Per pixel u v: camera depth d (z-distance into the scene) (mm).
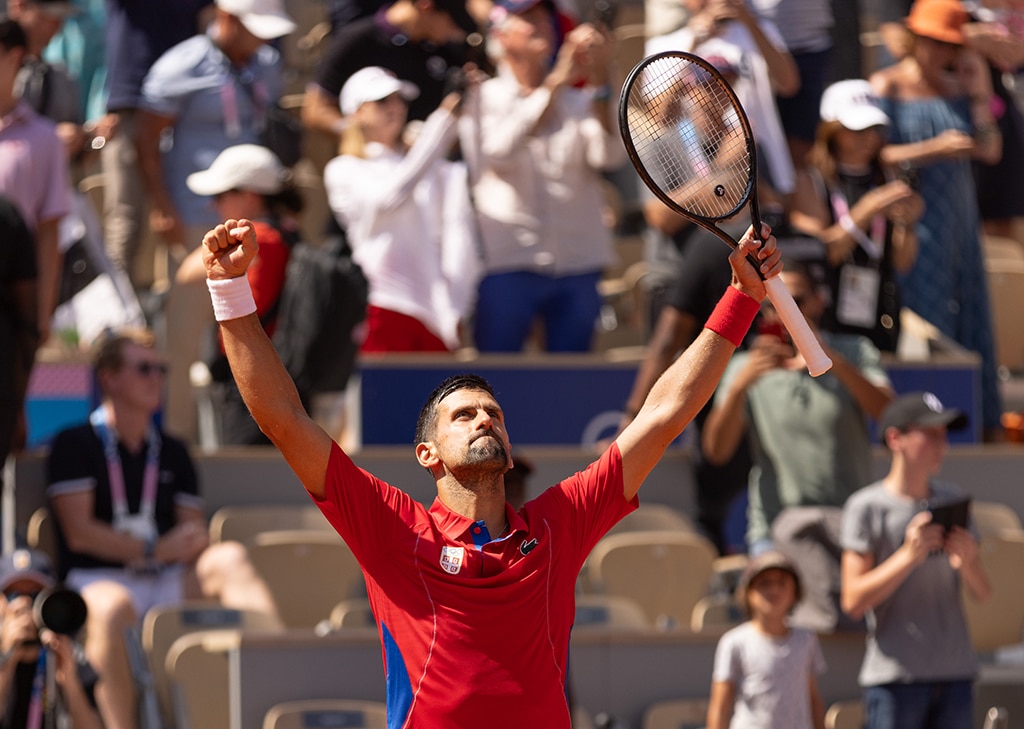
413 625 13453
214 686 24562
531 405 32562
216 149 34219
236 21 34312
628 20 49156
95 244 32219
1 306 25969
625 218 43125
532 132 32594
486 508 13953
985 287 36188
